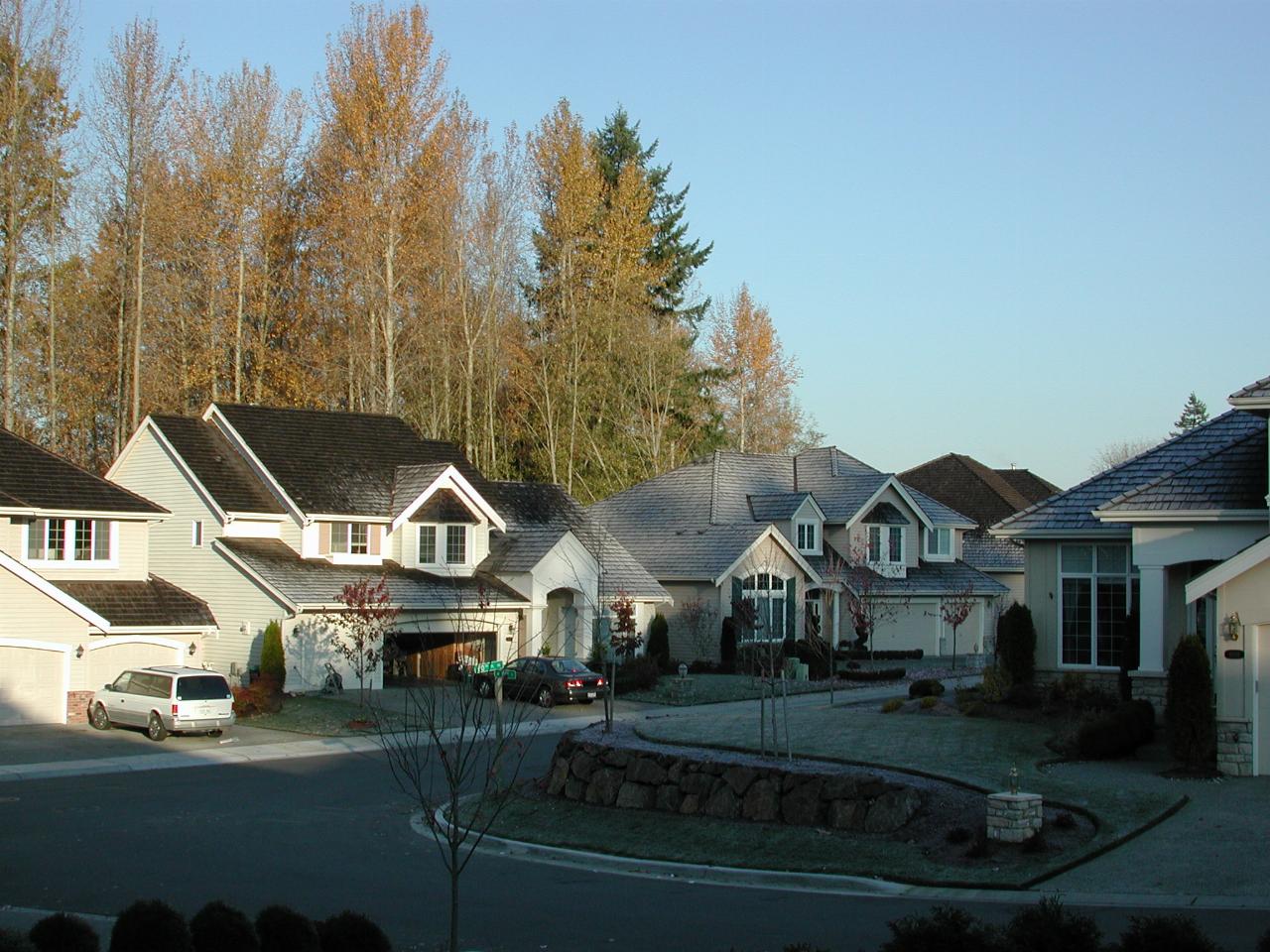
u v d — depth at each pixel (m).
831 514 57.06
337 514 44.09
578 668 40.41
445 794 25.81
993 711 28.28
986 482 76.06
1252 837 18.03
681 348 70.31
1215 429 30.11
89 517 40.16
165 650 39.53
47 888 17.34
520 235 63.66
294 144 56.44
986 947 11.43
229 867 18.91
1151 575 26.73
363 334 57.38
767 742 24.33
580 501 65.56
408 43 53.81
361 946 12.03
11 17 48.53
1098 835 18.50
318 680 41.19
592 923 15.37
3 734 34.34
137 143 52.47
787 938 14.48
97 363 55.84
